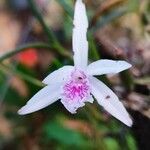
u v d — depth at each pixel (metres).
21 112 0.10
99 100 0.10
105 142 0.16
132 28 0.17
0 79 0.18
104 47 0.14
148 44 0.16
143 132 0.14
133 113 0.14
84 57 0.10
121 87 0.14
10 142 0.19
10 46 0.24
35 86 0.17
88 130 0.16
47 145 0.18
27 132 0.19
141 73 0.14
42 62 0.20
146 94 0.14
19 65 0.17
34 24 0.21
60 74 0.10
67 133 0.17
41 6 0.20
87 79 0.10
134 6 0.16
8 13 0.25
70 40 0.19
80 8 0.10
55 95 0.10
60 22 0.21
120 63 0.10
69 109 0.10
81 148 0.17
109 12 0.16
